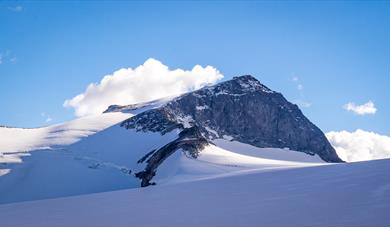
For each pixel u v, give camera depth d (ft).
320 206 82.58
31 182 344.49
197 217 82.64
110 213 100.37
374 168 149.28
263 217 76.07
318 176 144.46
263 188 127.03
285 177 156.56
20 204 159.22
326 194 98.37
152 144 435.94
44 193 323.37
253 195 111.86
